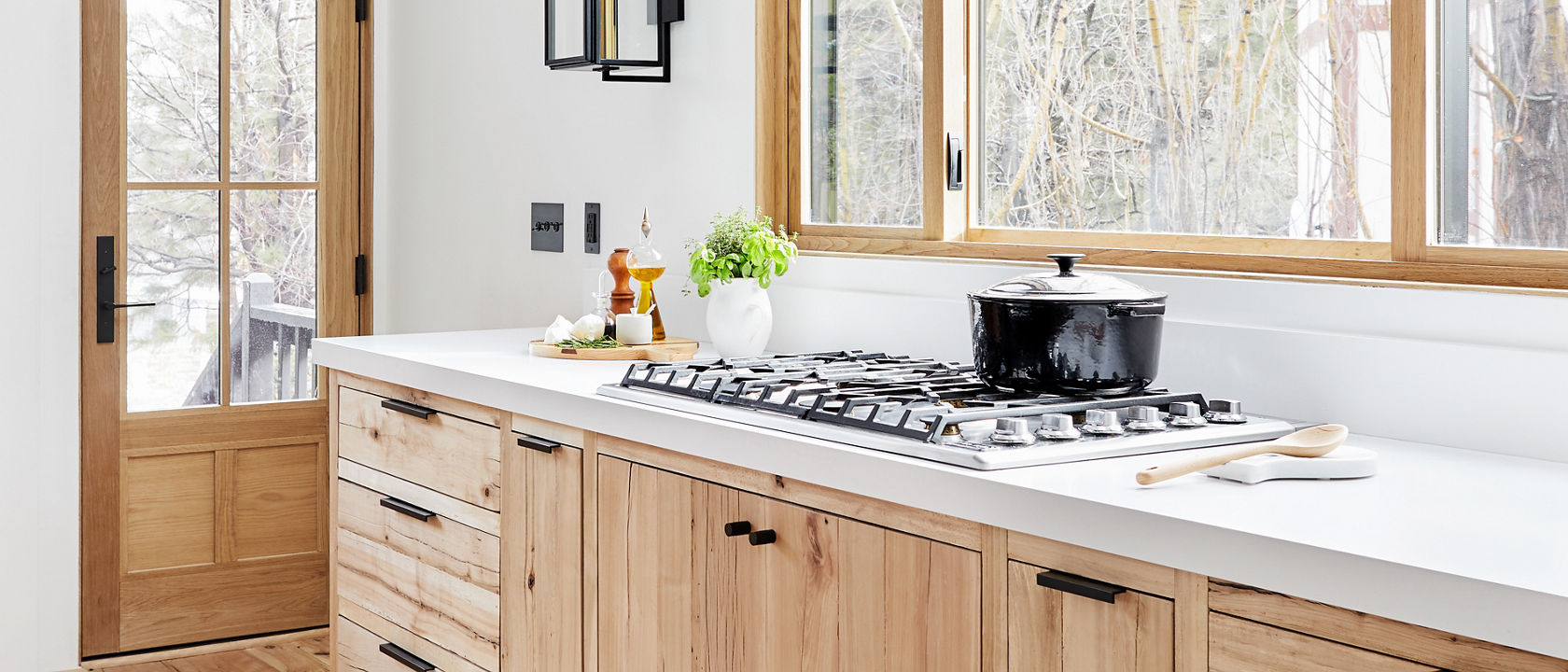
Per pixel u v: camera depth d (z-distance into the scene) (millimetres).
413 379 2295
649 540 1770
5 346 3289
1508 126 1617
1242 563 1069
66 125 3361
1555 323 1487
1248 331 1750
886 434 1462
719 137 2705
